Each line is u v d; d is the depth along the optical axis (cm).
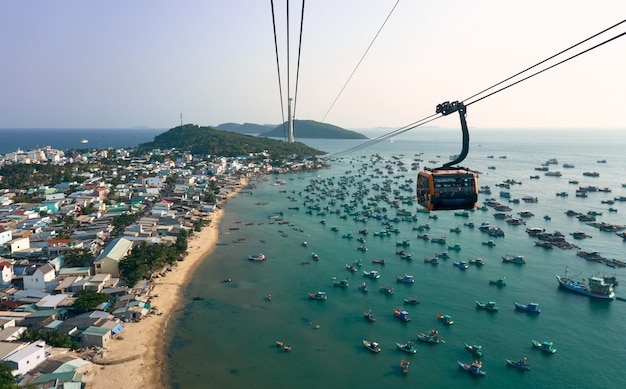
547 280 12138
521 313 10081
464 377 7700
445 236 16638
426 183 3834
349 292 11350
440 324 9581
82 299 9381
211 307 10381
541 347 8525
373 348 8531
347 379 7638
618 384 7456
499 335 9088
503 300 10806
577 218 19362
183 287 11575
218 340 8856
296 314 10069
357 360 8212
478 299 10875
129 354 8106
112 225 15950
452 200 3719
